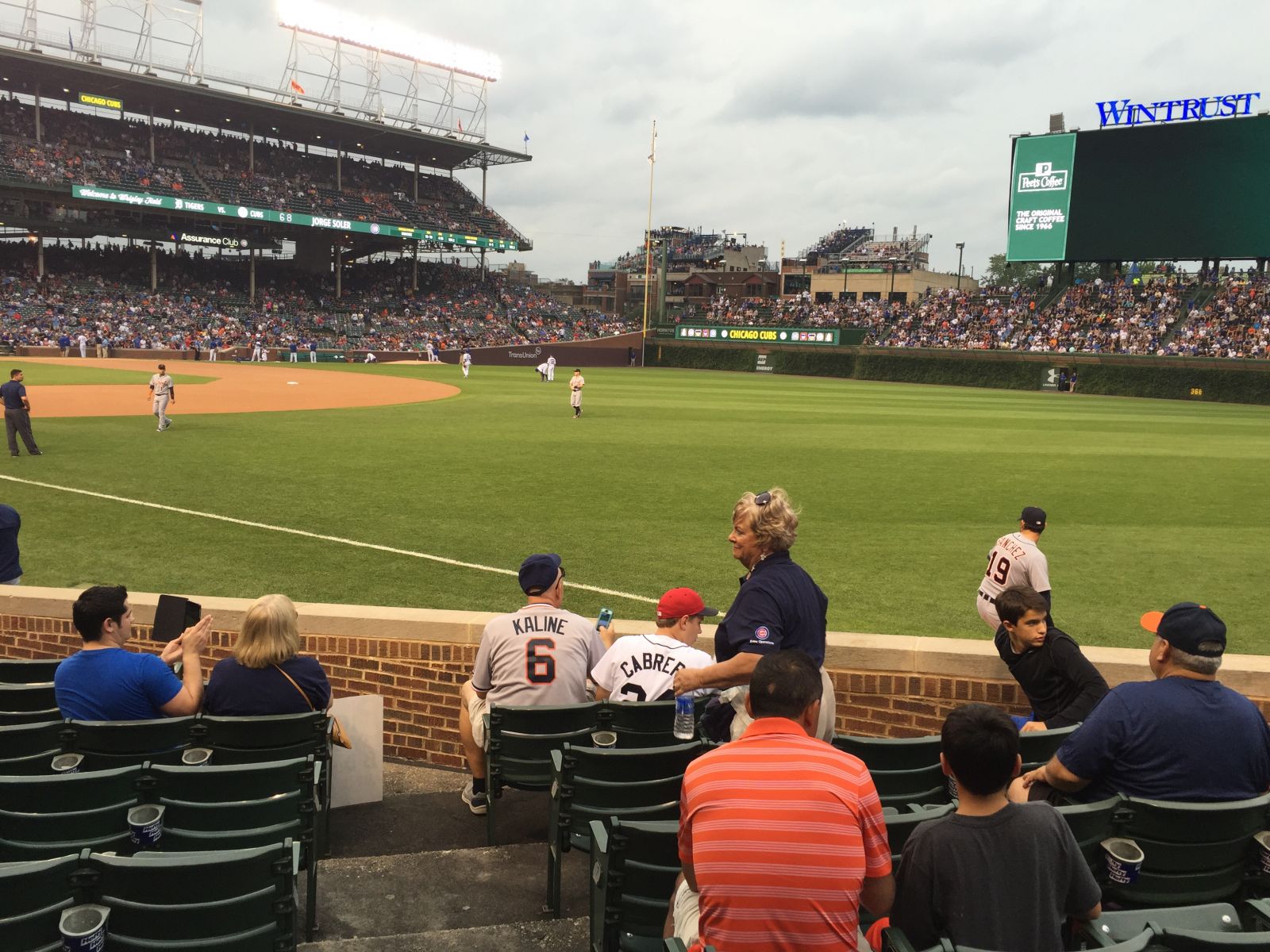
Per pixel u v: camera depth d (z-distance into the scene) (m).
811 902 2.73
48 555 12.16
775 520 4.18
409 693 7.14
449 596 10.67
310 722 5.06
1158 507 17.41
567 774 4.34
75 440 23.12
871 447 26.14
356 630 7.17
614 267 150.62
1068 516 16.44
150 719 5.20
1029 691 5.77
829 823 2.77
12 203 68.50
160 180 72.19
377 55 81.81
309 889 4.26
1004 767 2.86
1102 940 3.02
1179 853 3.79
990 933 2.86
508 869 4.88
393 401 38.31
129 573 11.38
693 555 12.87
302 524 14.29
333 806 5.91
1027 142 62.19
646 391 49.81
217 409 32.62
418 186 92.00
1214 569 12.69
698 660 5.45
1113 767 3.98
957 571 12.32
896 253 121.50
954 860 2.89
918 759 4.81
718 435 28.41
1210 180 56.84
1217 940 2.72
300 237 87.94
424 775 6.79
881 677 6.54
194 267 83.62
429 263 100.31
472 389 47.75
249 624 5.20
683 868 3.00
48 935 3.18
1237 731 3.86
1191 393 57.97
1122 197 59.59
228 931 3.35
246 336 72.50
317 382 49.41
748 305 101.38
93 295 70.94
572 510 15.93
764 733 2.98
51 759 4.82
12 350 60.28
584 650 5.61
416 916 4.42
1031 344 69.12
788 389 55.84
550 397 43.28
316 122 77.25
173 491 16.75
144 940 3.30
